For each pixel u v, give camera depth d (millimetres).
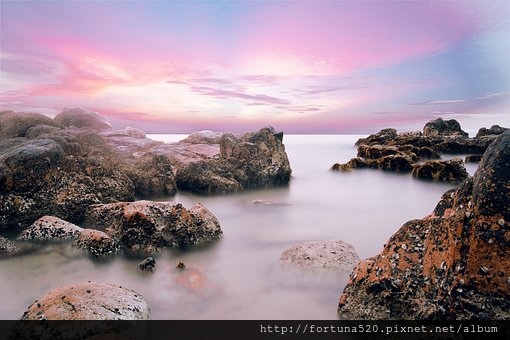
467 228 7371
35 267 12375
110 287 9031
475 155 39344
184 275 11625
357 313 8555
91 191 18203
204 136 39781
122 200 19422
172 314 9391
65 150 20188
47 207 16781
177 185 26125
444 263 7555
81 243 13297
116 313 8102
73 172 18328
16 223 16016
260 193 26391
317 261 11391
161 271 11992
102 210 16484
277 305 9781
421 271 8062
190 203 22594
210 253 13797
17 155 16906
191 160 29391
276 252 13953
